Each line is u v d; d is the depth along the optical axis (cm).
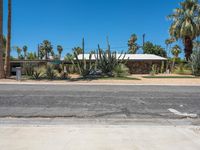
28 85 2359
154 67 4141
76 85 2391
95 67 3262
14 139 629
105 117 941
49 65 3266
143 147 576
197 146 586
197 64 3500
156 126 780
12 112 1014
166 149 565
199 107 1164
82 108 1121
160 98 1470
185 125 809
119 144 595
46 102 1288
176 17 4153
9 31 3106
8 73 3139
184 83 2625
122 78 3012
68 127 753
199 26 3988
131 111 1056
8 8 3067
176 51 7119
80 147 574
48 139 630
